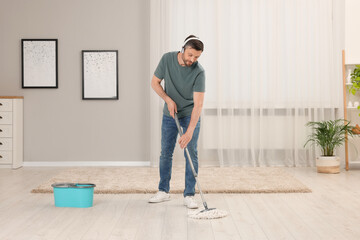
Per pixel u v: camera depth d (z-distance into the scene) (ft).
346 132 17.10
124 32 18.89
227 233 8.65
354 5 18.45
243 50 18.47
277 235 8.54
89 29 18.90
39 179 15.26
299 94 18.57
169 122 10.98
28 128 18.95
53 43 18.84
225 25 18.47
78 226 9.16
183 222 9.45
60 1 18.88
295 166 18.42
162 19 18.30
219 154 18.30
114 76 18.88
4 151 18.03
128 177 15.28
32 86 18.88
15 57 18.94
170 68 10.46
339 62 18.47
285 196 12.17
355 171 16.96
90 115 18.97
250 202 11.43
